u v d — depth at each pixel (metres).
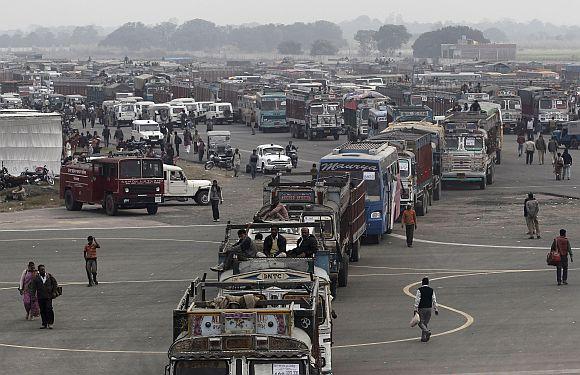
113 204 118.69
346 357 56.12
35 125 156.25
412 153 110.19
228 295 46.03
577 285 75.31
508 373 52.47
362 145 101.94
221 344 40.91
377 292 73.75
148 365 55.31
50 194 138.75
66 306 71.50
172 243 97.88
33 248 96.31
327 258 62.28
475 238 98.38
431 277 79.31
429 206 122.69
